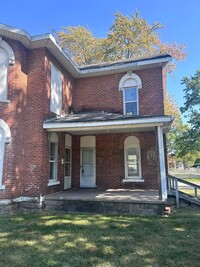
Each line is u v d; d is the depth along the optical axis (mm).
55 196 9227
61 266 3906
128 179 12102
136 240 5223
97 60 25484
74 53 25672
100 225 6535
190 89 25188
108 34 24344
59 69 11477
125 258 4223
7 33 8859
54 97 10664
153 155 11898
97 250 4621
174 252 4508
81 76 13477
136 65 12266
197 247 4789
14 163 8586
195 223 6758
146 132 12188
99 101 13102
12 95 8859
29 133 9273
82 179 12859
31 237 5461
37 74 9586
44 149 9312
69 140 12727
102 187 12383
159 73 12336
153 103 12148
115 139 12648
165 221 6992
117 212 8328
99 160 12711
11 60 8969
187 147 24797
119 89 12820
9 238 5395
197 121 24391
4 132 8562
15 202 8492
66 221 7043
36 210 8672
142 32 23781
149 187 11750
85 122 9062
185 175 35625
